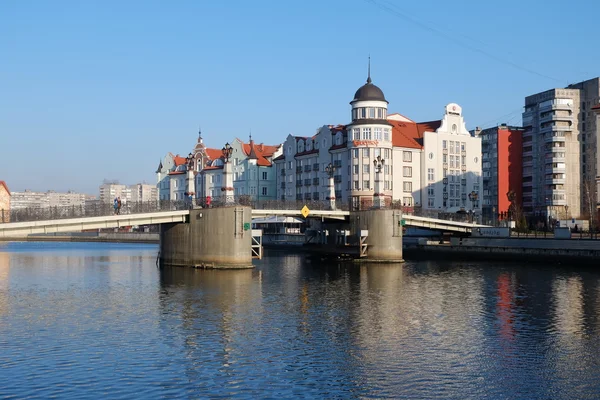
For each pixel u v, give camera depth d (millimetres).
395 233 85250
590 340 33875
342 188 123188
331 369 28031
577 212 146875
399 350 31516
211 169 157375
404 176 122312
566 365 28906
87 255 106875
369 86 118625
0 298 49156
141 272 71000
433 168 125438
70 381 26078
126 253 113562
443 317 40781
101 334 35031
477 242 91375
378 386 25672
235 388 25312
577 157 147875
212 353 30703
